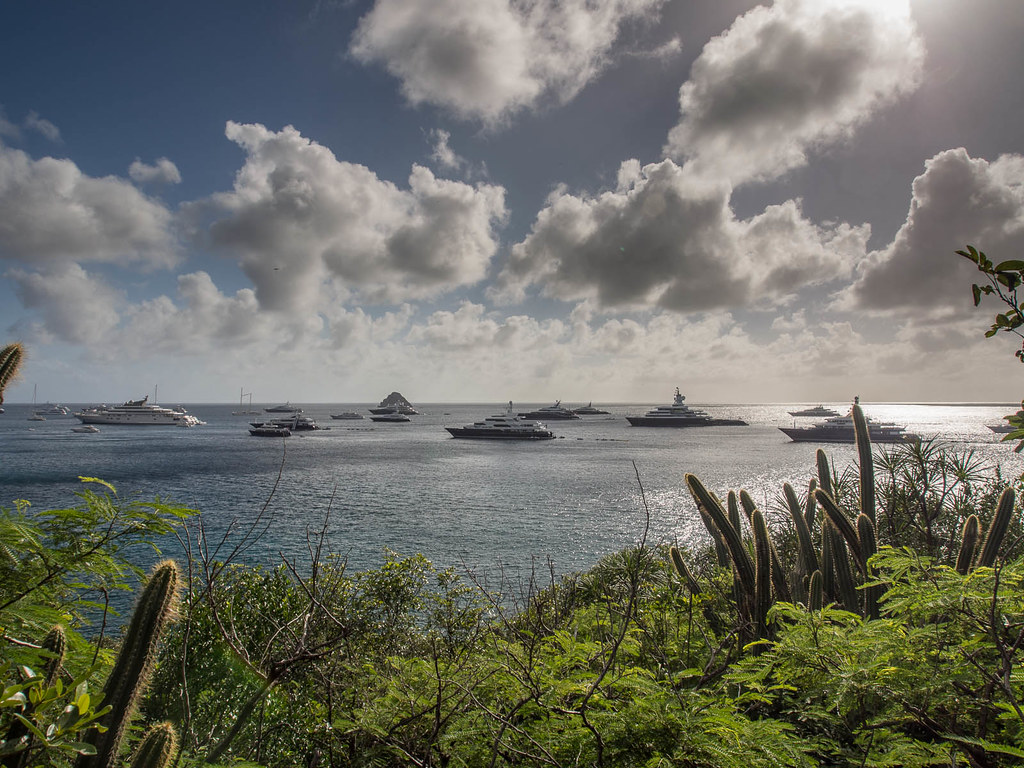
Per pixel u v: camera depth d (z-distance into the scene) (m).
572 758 2.69
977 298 2.35
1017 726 2.63
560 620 4.94
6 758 1.54
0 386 2.13
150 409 169.62
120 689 1.58
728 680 3.29
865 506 6.11
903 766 2.54
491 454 88.75
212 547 21.48
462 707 2.98
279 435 130.25
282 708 4.12
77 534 2.23
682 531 32.34
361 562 23.27
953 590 3.05
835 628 3.39
